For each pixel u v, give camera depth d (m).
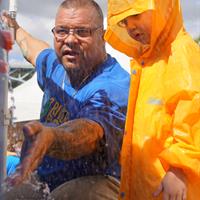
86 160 2.81
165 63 2.69
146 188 2.66
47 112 3.05
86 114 2.75
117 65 3.01
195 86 2.51
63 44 2.90
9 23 2.51
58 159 2.75
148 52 2.72
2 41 2.39
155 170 2.63
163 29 2.66
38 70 3.27
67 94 2.95
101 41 2.95
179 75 2.55
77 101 2.88
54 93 3.04
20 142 2.57
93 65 2.91
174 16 2.66
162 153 2.53
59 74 3.06
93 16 2.90
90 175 2.85
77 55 2.89
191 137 2.50
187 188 2.48
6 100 2.42
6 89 2.41
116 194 2.86
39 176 2.91
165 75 2.63
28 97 4.59
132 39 2.75
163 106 2.64
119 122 2.79
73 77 2.92
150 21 2.67
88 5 2.90
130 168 2.73
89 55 2.90
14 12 2.92
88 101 2.80
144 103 2.69
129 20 2.71
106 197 2.83
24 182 2.66
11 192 2.66
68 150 2.49
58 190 2.84
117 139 2.80
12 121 2.50
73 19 2.88
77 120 2.65
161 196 2.62
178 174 2.49
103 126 2.70
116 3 2.72
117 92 2.84
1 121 2.43
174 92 2.55
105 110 2.75
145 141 2.66
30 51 3.38
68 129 2.52
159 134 2.64
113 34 2.79
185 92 2.51
